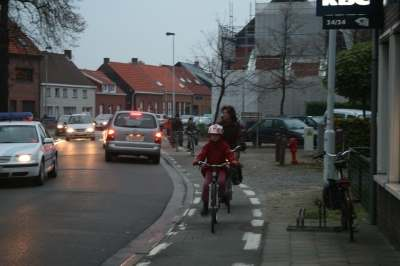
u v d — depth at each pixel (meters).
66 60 92.88
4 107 39.97
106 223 11.17
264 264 7.88
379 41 9.94
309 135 26.77
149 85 104.25
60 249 8.93
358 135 21.64
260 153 29.53
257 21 52.78
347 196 9.41
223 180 11.07
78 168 22.20
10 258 8.30
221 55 47.03
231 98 56.47
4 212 12.20
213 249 8.88
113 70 102.75
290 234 9.84
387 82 9.87
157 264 8.01
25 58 46.44
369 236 9.43
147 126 24.94
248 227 10.57
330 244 8.98
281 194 14.73
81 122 46.44
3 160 16.27
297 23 50.53
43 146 17.42
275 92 53.81
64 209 12.68
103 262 8.20
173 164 24.66
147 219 11.70
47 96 85.12
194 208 13.02
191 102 112.56
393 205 8.58
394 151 8.88
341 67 22.70
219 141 11.14
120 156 28.20
